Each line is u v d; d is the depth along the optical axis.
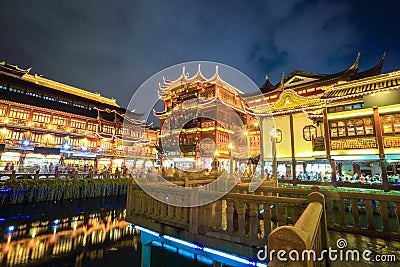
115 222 18.69
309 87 23.77
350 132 16.48
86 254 12.26
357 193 5.94
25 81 34.34
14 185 20.39
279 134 20.25
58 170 26.59
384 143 14.86
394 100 14.91
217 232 5.12
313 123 18.83
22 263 10.73
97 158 35.44
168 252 6.22
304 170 21.48
